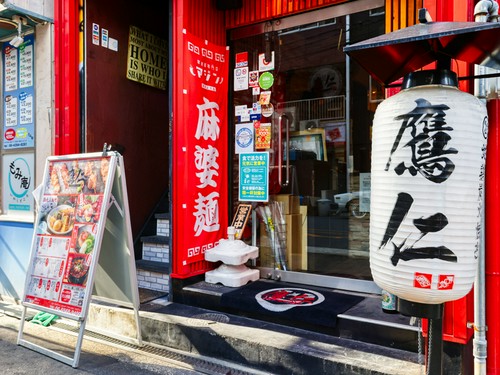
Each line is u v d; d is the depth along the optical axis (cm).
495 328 238
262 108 442
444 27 175
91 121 456
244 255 409
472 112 173
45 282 348
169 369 317
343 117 397
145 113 525
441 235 171
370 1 374
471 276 177
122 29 491
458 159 170
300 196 423
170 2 408
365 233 385
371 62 205
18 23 440
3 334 394
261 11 430
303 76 418
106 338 379
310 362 281
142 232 513
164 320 354
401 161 177
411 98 178
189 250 409
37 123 469
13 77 499
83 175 350
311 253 417
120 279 356
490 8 221
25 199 488
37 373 311
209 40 436
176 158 408
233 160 460
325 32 404
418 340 266
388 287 184
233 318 359
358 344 300
